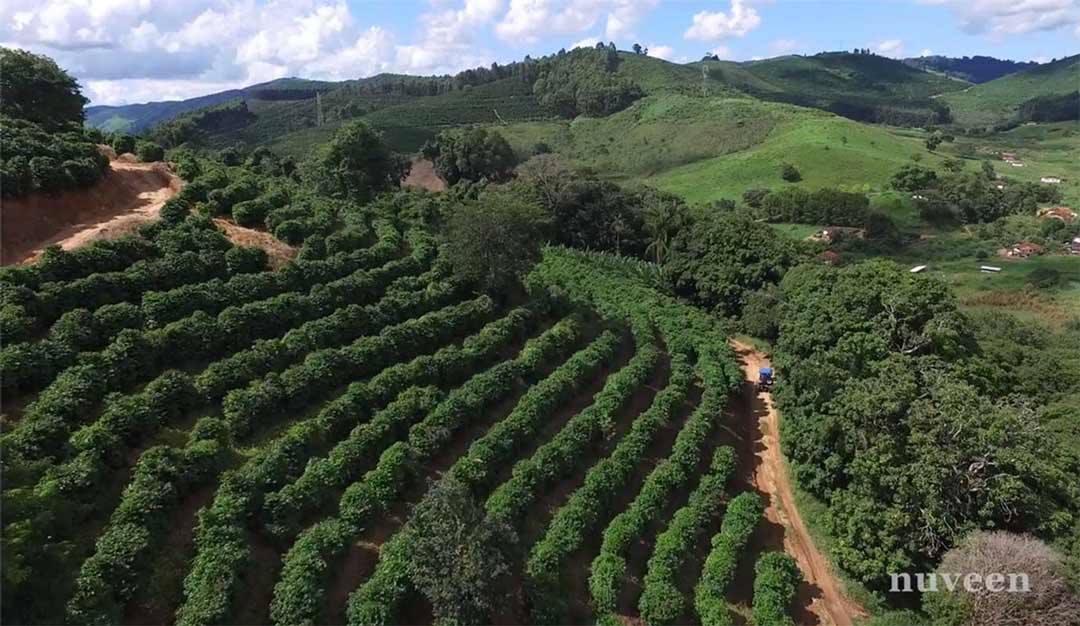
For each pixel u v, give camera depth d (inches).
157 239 1701.5
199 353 1434.5
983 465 1318.9
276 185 2297.0
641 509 1371.8
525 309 2003.0
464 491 1103.6
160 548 1028.5
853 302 2058.3
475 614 1012.5
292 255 1907.0
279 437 1334.9
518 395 1696.6
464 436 1504.7
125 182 2010.3
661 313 2426.2
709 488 1499.8
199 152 3506.4
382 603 1013.2
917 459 1375.5
